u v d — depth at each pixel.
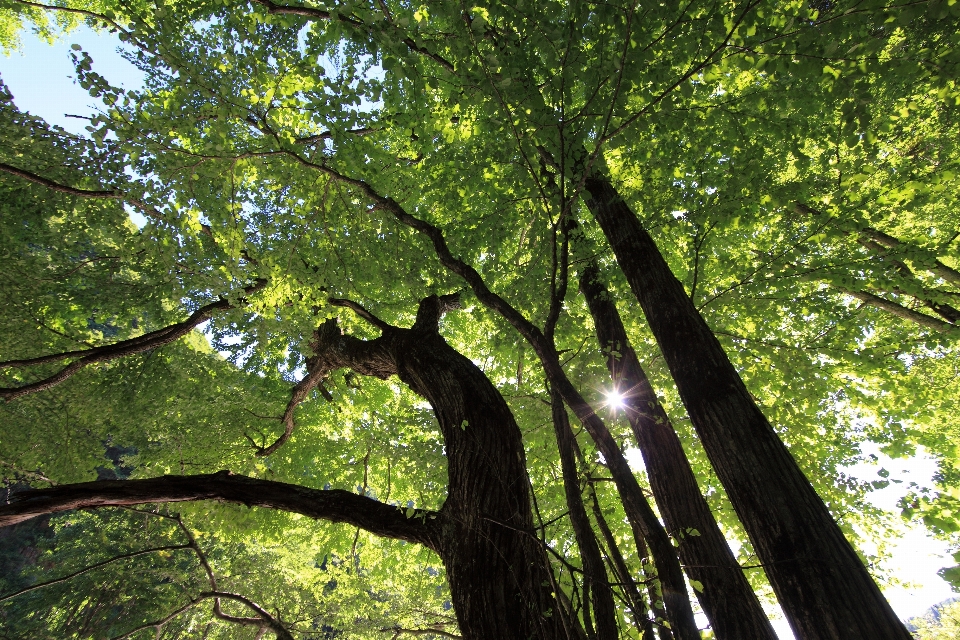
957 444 6.27
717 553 3.52
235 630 12.37
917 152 6.40
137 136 3.48
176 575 13.23
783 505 2.63
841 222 4.96
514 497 3.25
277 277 4.42
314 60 4.41
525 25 2.90
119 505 3.73
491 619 2.69
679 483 3.93
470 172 5.02
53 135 4.25
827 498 5.73
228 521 6.56
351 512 3.73
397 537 3.62
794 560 2.45
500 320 5.55
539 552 3.09
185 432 7.20
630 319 6.15
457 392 3.96
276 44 4.86
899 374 6.07
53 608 14.44
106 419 7.11
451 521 3.31
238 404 7.51
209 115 3.84
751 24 2.73
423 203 6.27
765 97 3.84
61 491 3.57
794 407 6.29
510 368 7.87
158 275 6.85
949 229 7.36
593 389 5.10
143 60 4.93
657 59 3.41
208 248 5.75
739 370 6.25
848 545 2.51
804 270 5.26
